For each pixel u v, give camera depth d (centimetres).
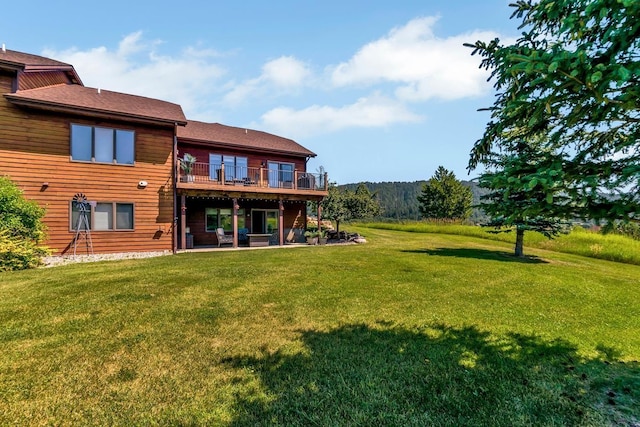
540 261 1159
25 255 832
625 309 587
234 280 700
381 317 488
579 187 226
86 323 441
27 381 301
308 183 1725
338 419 254
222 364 339
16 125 1040
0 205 873
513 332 444
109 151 1187
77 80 1427
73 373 317
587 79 190
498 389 301
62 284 644
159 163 1281
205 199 1619
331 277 746
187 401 275
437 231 2495
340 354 364
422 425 248
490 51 290
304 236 1752
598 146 279
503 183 251
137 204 1234
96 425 246
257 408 266
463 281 743
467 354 373
